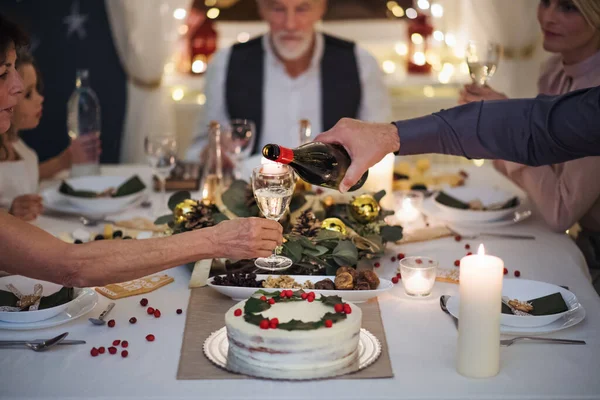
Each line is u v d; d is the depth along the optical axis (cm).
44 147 398
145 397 125
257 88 348
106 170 282
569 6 220
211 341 142
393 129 166
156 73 375
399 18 427
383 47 432
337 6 428
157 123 381
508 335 148
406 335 149
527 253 199
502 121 167
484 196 235
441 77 412
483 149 169
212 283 164
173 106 407
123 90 392
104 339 146
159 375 132
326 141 160
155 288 171
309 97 351
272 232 152
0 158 236
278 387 127
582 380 131
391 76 415
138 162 383
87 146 264
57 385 129
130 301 165
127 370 134
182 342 144
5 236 141
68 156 275
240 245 149
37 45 386
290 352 130
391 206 216
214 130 238
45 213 230
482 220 222
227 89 348
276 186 154
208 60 421
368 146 160
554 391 127
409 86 407
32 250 142
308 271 173
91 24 385
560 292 161
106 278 146
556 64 251
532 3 339
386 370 133
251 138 242
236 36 431
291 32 335
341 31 431
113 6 365
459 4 371
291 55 338
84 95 262
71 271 144
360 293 159
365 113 356
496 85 353
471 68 218
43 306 154
